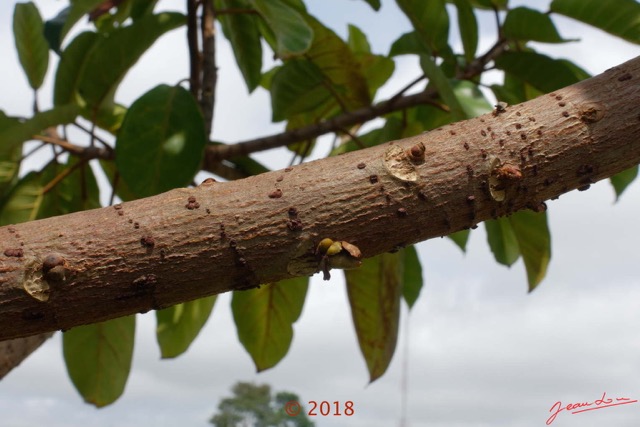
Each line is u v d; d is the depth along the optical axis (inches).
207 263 32.1
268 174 33.1
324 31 65.6
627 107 34.2
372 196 32.7
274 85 67.4
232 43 67.5
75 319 31.9
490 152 33.6
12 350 51.9
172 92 57.4
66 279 31.4
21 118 59.4
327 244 32.2
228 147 62.7
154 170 55.9
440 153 33.4
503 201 33.8
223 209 32.3
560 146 33.9
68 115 58.5
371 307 66.9
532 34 61.0
